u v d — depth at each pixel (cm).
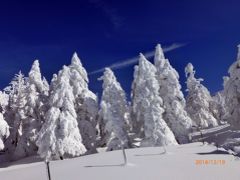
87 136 4028
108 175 1336
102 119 4444
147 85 3950
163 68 4641
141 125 4453
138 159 1792
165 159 1714
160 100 3856
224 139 3572
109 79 4644
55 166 1944
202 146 2467
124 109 4822
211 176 1146
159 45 4866
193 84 6378
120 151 2456
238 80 3909
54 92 3622
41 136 3447
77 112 4188
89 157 2259
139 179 1194
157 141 3634
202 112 6159
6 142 4788
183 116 4331
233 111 3972
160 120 3750
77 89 4272
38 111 4581
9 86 5681
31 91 4638
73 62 4484
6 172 2012
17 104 4853
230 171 1211
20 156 4291
